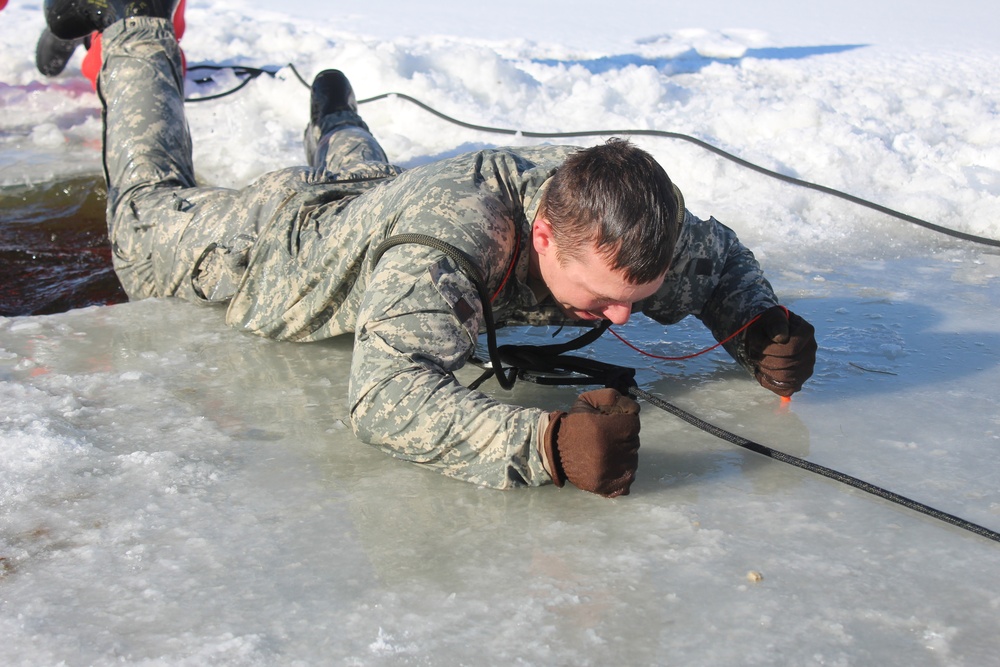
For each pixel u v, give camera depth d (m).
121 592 1.70
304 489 2.04
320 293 2.58
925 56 8.34
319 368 2.65
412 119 5.45
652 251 1.86
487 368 2.44
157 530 1.88
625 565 1.79
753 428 2.35
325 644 1.57
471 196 2.12
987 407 2.46
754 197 4.30
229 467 2.12
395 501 1.99
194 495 2.00
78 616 1.63
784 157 4.76
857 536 1.90
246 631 1.60
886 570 1.79
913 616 1.66
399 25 9.24
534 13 10.65
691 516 1.96
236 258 2.81
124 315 3.03
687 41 8.85
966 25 10.84
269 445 2.22
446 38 8.36
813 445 2.26
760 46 8.78
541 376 2.60
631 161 1.90
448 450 1.98
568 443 1.89
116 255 3.27
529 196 2.17
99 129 5.50
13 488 2.01
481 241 2.07
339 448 2.21
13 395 2.42
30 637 1.58
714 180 4.48
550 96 6.05
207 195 3.07
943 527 1.94
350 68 6.02
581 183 1.89
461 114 5.52
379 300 2.04
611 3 11.91
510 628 1.61
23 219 4.41
